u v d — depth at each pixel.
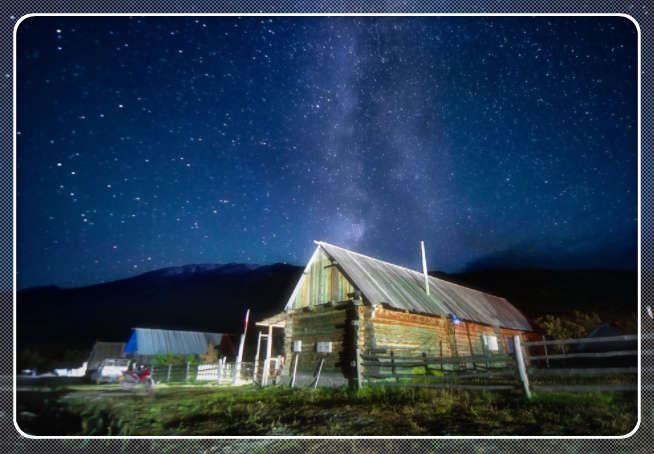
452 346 16.86
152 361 31.88
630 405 6.62
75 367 34.03
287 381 15.25
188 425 7.57
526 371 8.01
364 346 13.17
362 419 7.21
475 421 6.36
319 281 16.09
